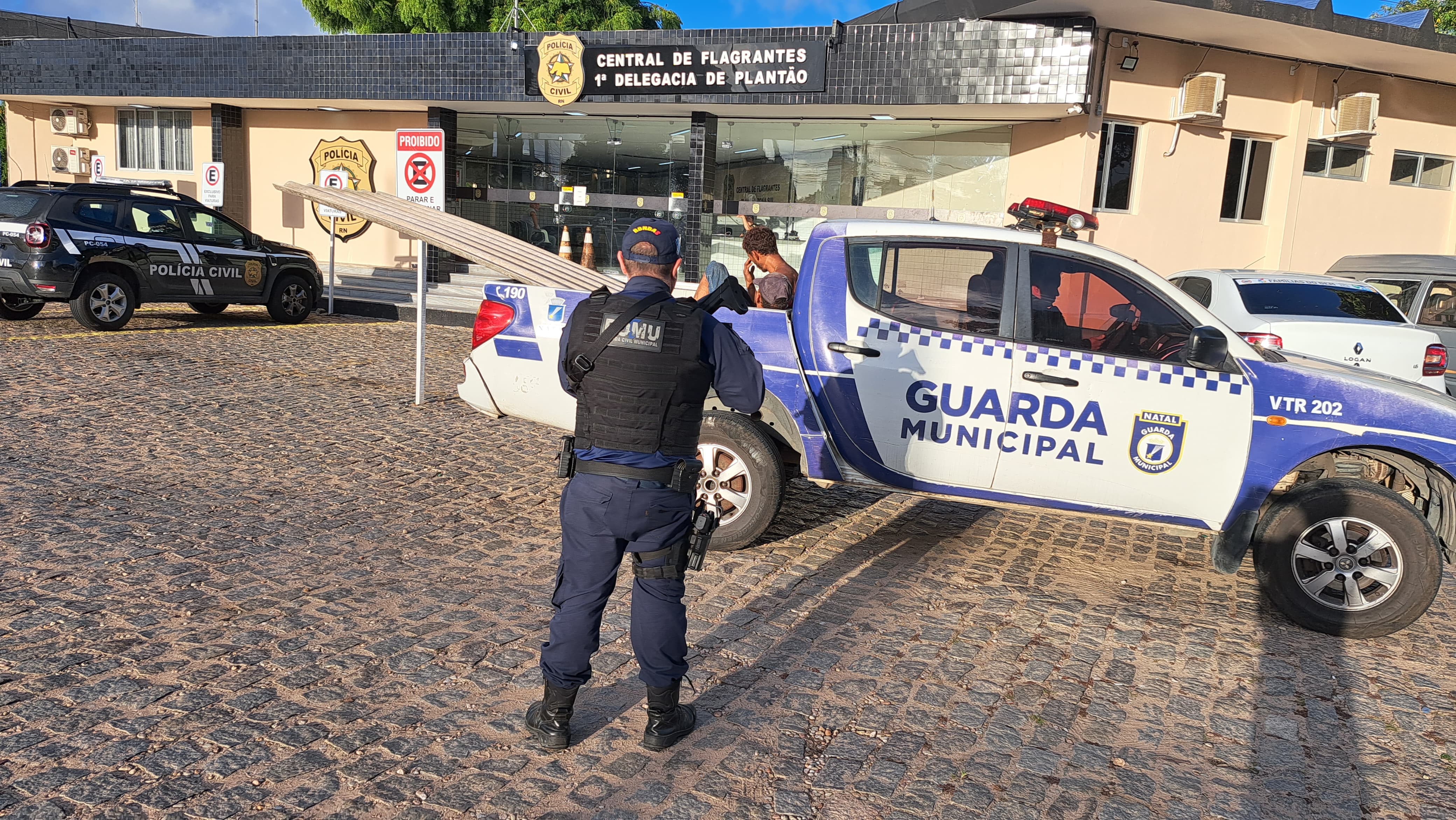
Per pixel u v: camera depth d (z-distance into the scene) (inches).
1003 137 546.6
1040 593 187.0
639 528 113.4
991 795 115.3
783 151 597.3
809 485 258.7
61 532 181.3
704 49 535.2
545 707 119.7
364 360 404.8
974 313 183.9
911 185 573.0
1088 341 181.0
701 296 215.2
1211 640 168.2
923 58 494.3
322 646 142.9
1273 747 131.0
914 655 153.9
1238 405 175.0
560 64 567.5
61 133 739.4
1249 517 176.1
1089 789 117.8
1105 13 455.5
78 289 411.2
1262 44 491.2
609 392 112.1
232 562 173.5
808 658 151.0
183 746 113.7
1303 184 540.4
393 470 242.8
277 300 499.8
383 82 606.9
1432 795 120.3
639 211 636.1
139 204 436.8
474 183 666.2
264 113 695.7
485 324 207.8
